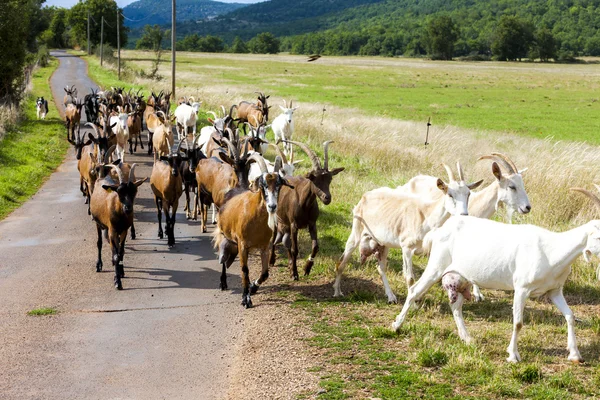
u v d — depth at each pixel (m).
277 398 7.29
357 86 67.12
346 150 23.25
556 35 196.62
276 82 67.62
